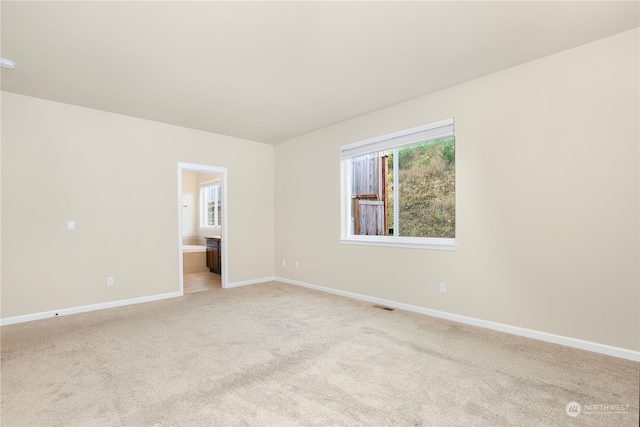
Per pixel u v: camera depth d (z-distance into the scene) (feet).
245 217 17.71
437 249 11.28
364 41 8.09
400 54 8.75
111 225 13.21
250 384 6.82
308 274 16.65
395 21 7.26
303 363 7.79
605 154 8.09
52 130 11.92
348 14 6.98
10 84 10.47
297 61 9.08
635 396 6.21
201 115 13.69
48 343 9.13
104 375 7.23
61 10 6.71
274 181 18.98
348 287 14.55
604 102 8.09
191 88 10.87
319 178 15.97
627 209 7.80
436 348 8.59
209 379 7.05
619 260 7.91
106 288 13.01
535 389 6.50
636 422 5.42
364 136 13.74
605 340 8.09
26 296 11.30
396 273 12.59
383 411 5.84
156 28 7.42
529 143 9.27
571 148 8.57
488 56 8.91
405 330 10.00
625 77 7.81
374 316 11.50
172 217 14.92
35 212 11.55
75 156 12.41
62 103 12.14
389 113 12.78
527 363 7.64
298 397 6.32
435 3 6.66
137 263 13.83
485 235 10.14
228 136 17.04
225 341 9.23
